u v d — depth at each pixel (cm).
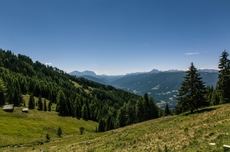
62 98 19600
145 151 3566
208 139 3120
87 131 16912
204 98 7619
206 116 5262
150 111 13512
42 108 19462
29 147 7662
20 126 14238
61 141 7250
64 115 19300
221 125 3641
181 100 7825
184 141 3412
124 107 14712
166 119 6775
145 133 5088
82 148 5047
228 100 8719
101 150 4466
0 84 19525
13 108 17412
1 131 12544
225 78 8706
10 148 8456
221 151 2623
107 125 15425
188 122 5100
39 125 15362
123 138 5081
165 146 3253
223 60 8825
